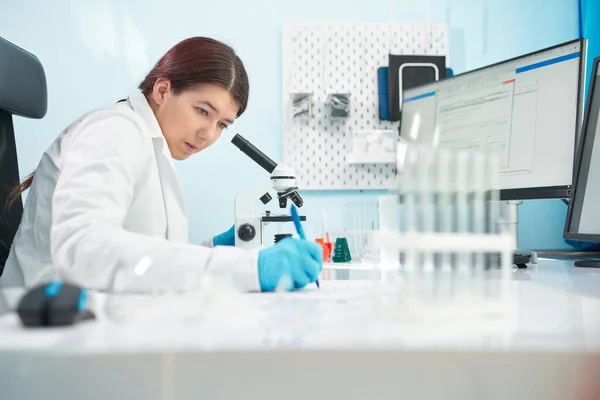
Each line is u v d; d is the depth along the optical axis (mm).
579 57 1578
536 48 2717
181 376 552
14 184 1619
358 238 1966
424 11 2709
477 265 701
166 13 2621
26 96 1644
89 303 726
